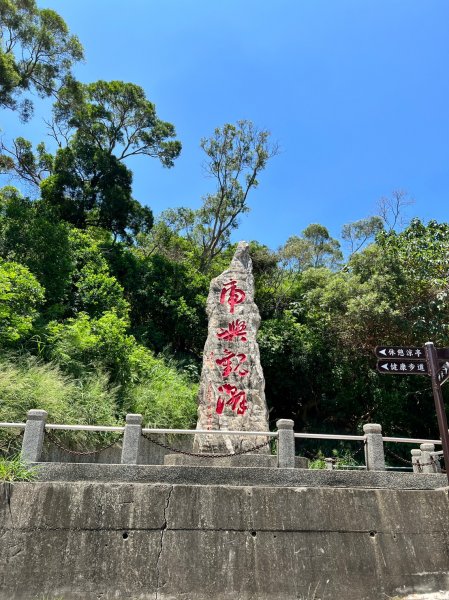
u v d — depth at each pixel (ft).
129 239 74.74
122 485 21.70
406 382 55.57
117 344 42.78
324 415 60.80
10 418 29.19
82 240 60.13
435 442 27.04
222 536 21.06
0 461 22.31
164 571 19.90
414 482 25.11
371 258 58.34
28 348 38.68
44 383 33.17
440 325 47.88
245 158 80.48
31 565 19.51
